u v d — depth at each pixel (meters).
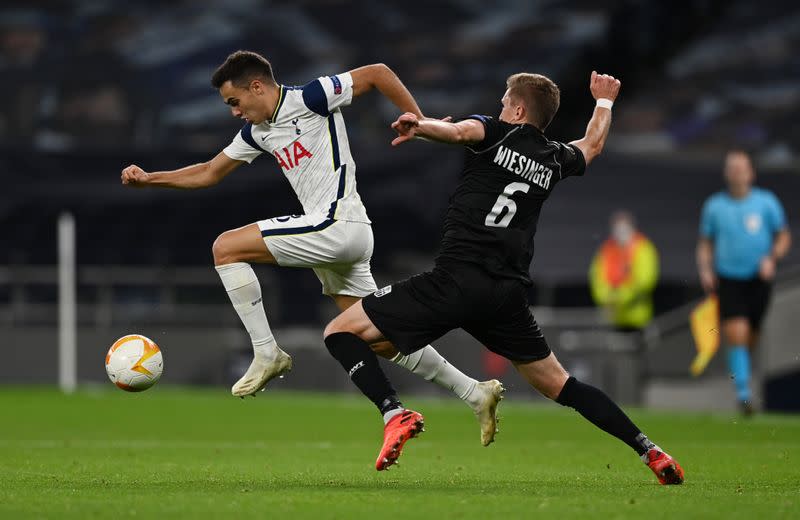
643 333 60.56
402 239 78.12
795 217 75.81
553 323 58.59
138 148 80.44
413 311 21.47
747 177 46.03
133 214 79.31
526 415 49.59
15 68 87.62
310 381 66.12
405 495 20.02
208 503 18.58
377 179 76.56
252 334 23.45
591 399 22.52
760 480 23.78
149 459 29.16
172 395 60.69
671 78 85.94
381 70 23.56
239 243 23.09
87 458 29.31
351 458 29.89
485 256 21.53
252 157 24.03
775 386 62.91
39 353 70.88
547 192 22.20
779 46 86.19
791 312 57.75
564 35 87.00
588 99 85.81
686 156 81.56
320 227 22.95
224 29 90.50
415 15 90.06
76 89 86.75
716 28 87.38
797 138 82.06
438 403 57.97
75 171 79.88
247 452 31.88
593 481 23.53
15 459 28.77
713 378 59.84
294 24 90.75
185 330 69.31
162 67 88.25
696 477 24.53
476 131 21.31
